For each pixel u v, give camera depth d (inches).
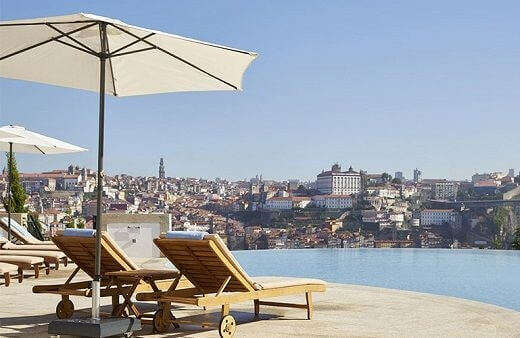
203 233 220.1
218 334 225.6
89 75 265.6
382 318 260.2
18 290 350.9
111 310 269.6
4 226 522.0
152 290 251.9
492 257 737.6
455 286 529.0
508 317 264.1
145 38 218.2
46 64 254.4
